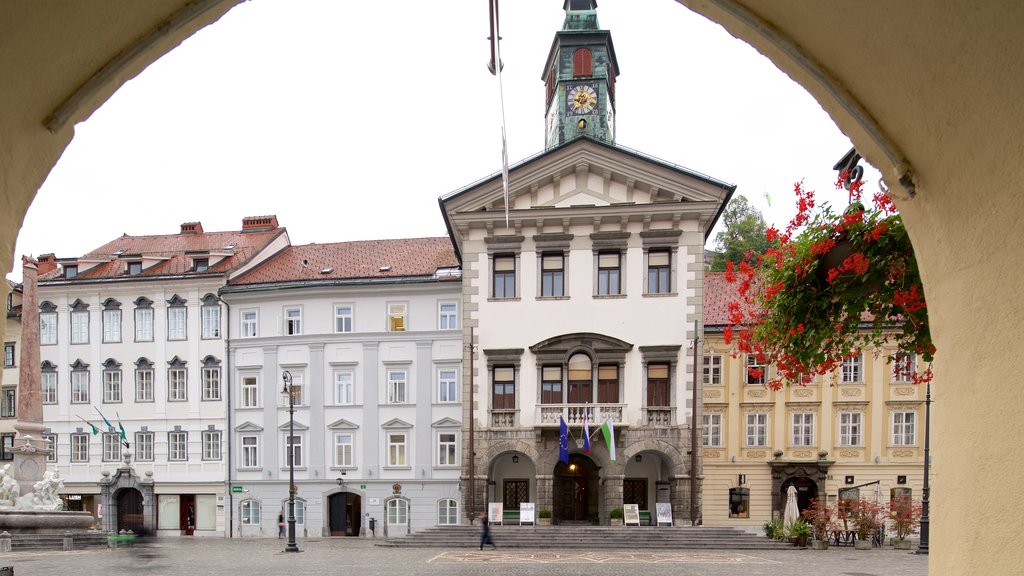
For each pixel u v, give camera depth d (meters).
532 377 35.31
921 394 38.59
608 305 35.38
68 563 24.41
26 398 33.22
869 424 38.72
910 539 31.64
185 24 3.24
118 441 42.81
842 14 2.95
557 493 36.62
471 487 34.38
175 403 42.50
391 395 40.28
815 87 3.39
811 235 5.72
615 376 35.09
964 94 2.79
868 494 38.12
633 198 36.16
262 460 41.03
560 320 35.53
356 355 40.72
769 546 29.17
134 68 3.26
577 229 36.03
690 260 35.12
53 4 2.70
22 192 3.19
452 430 39.59
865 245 5.25
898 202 3.39
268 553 28.97
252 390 41.78
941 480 3.18
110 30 3.02
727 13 3.38
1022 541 2.69
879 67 3.04
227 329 42.28
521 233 36.28
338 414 40.53
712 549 28.92
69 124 3.24
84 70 3.10
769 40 3.34
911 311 5.15
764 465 39.12
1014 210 2.70
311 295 41.34
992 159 2.77
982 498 2.89
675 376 34.56
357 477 39.91
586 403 34.59
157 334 43.09
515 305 35.81
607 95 42.44
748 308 7.75
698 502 33.84
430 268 43.09
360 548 31.09
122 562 24.92
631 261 35.53
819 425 39.03
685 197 35.59
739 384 39.69
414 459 39.62
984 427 2.89
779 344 6.29
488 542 29.56
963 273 3.02
